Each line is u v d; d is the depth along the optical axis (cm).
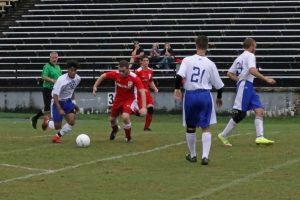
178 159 2922
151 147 3391
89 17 8681
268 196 2072
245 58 3344
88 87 6669
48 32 8425
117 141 3703
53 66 4625
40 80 7050
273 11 8312
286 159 2911
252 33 7912
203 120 2730
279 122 5781
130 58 7500
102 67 7475
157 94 6500
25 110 6788
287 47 7625
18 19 8881
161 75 6844
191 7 8612
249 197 2058
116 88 3622
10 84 7119
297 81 6644
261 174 2503
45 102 4588
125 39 8094
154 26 8275
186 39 7981
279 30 7869
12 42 8362
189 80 2714
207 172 2552
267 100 6309
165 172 2552
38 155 3053
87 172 2555
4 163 2797
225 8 8419
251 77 3378
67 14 8862
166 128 4803
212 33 8012
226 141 3428
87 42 8219
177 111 6469
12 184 2295
